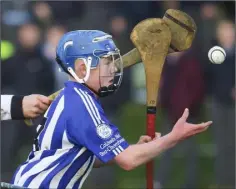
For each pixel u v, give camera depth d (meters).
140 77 24.16
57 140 11.50
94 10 24.95
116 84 11.88
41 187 11.41
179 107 22.02
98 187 23.23
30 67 22.73
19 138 23.53
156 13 25.17
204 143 23.00
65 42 11.80
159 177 22.75
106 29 24.19
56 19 24.58
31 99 12.70
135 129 23.48
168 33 12.42
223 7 23.81
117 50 11.85
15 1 23.97
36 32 22.84
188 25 12.51
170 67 22.05
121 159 11.47
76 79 11.78
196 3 23.78
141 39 12.41
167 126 22.41
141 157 11.50
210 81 22.50
